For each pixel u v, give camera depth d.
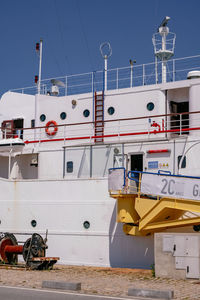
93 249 19.48
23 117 27.45
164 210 16.89
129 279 15.06
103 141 22.41
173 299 11.30
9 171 22.77
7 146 23.39
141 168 20.33
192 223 16.45
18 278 14.95
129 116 23.02
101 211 19.48
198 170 18.84
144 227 17.39
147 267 18.25
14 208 21.52
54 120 25.45
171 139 19.59
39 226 20.83
